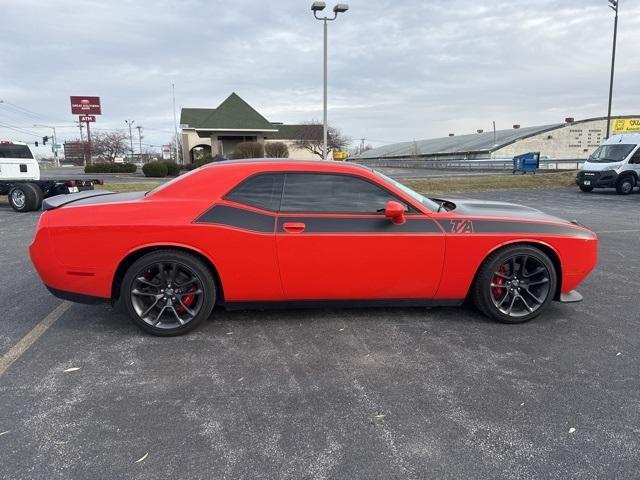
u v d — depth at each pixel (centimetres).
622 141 1841
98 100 6725
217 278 395
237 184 388
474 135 6531
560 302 459
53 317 436
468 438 256
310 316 435
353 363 344
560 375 326
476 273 412
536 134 4912
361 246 387
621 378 322
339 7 1961
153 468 232
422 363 344
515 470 231
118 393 302
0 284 546
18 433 259
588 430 263
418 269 398
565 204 1471
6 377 321
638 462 237
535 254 410
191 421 272
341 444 251
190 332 398
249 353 360
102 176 3447
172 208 379
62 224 375
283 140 5175
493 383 315
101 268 376
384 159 7431
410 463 236
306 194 391
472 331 403
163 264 380
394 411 282
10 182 1330
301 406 288
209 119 4209
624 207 1381
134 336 391
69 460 237
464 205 468
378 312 446
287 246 381
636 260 671
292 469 232
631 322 425
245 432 262
